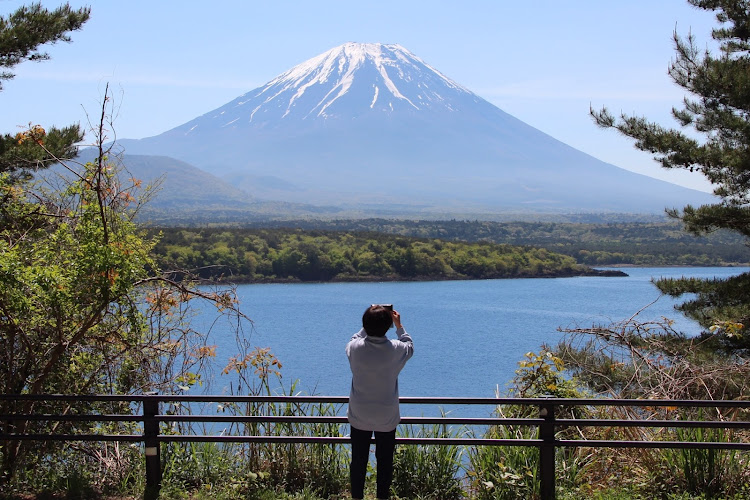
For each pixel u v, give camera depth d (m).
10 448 5.79
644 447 5.27
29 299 5.69
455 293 81.94
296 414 6.65
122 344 6.53
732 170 14.29
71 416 5.29
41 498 5.38
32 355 5.97
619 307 68.56
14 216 6.62
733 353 12.80
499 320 61.91
